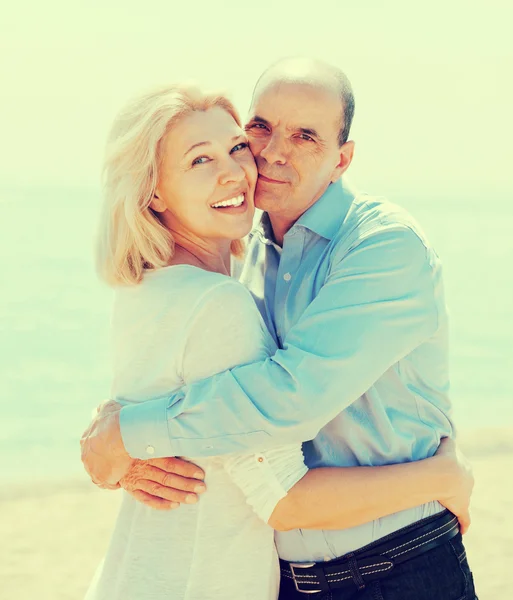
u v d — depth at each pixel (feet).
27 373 45.27
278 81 7.85
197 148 7.25
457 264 87.71
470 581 7.59
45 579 17.71
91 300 62.59
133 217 7.14
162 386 7.11
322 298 7.20
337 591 7.30
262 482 6.88
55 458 32.76
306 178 7.84
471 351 53.01
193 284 7.02
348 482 7.07
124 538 7.32
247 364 6.97
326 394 6.76
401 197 186.50
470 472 7.64
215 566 6.93
